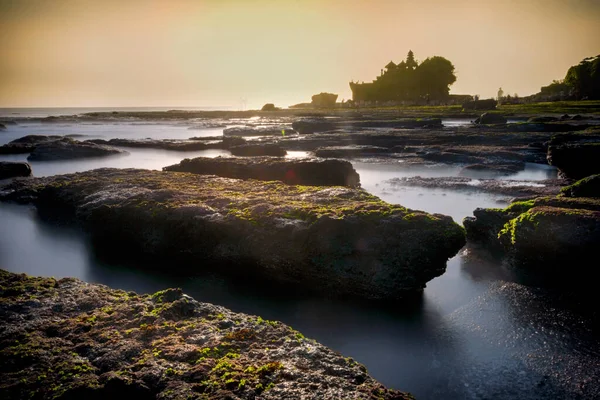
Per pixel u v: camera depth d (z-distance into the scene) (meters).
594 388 6.43
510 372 6.93
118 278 11.20
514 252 10.78
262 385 4.82
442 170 27.09
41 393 4.70
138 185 15.77
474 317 8.68
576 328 8.06
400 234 9.71
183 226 11.82
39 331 5.96
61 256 12.76
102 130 71.06
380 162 31.02
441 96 167.00
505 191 19.52
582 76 104.88
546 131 41.38
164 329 6.08
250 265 10.87
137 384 4.80
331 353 5.72
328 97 190.38
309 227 10.08
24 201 17.61
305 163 20.94
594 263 9.46
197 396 4.59
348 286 9.79
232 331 6.12
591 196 12.62
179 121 102.94
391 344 7.90
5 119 104.06
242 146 37.19
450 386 6.70
